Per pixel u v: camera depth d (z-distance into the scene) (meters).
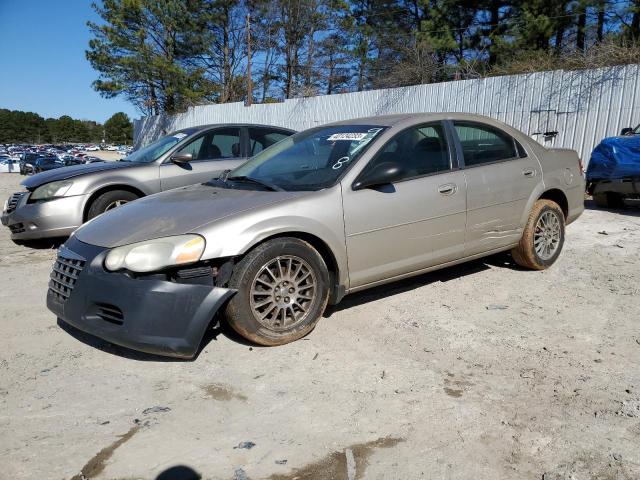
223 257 3.27
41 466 2.36
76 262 3.39
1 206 10.84
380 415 2.75
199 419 2.74
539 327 3.86
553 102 13.01
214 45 35.88
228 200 3.70
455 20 24.12
